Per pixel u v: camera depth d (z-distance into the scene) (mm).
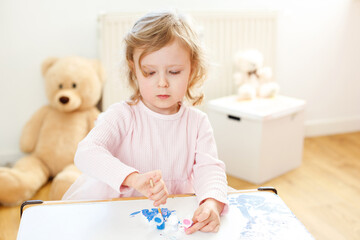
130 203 803
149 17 869
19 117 2020
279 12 2277
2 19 1868
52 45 1969
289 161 2059
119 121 943
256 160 1871
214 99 2227
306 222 1610
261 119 1797
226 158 1997
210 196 800
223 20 2111
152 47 817
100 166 817
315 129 2623
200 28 1985
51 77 1866
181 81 855
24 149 1960
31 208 770
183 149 968
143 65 843
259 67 2135
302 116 2057
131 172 794
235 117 1938
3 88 1959
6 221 1551
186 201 831
